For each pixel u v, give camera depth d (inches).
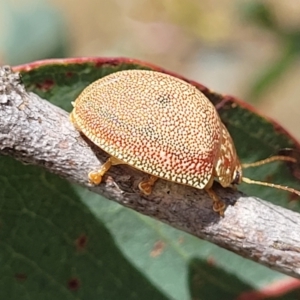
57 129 3.7
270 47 6.9
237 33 6.9
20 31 6.1
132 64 3.9
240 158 4.1
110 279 4.0
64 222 4.0
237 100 3.9
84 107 3.7
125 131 3.7
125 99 3.7
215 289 4.1
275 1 6.9
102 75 3.9
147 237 4.1
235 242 3.7
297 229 3.7
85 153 3.7
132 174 3.7
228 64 7.4
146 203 3.7
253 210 3.7
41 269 4.0
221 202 3.7
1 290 4.0
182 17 6.9
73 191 4.0
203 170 3.7
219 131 3.8
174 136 3.7
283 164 4.1
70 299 4.0
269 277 4.1
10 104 3.6
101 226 4.0
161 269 4.1
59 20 6.3
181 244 4.1
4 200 3.9
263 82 5.9
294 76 7.7
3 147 3.6
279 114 8.0
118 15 8.5
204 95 3.8
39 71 3.9
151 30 8.2
